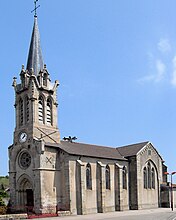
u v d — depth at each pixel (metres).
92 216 45.25
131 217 42.78
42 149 48.06
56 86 54.38
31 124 50.03
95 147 61.56
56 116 53.50
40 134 50.31
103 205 53.50
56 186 48.97
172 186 67.25
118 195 57.88
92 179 53.25
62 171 49.81
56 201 48.47
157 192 66.69
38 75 52.44
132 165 62.25
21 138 51.09
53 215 45.25
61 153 50.34
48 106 52.84
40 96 51.88
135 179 61.44
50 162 48.97
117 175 58.66
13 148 51.94
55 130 52.72
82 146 57.84
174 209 61.22
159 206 66.50
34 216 43.12
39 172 47.34
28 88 51.28
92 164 53.84
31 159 49.09
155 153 67.69
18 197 50.16
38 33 56.16
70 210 48.06
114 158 58.66
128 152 64.38
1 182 96.94
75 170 50.31
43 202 46.66
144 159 64.31
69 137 61.09
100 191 53.91
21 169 50.41
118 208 57.47
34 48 54.47
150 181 65.25
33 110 50.25
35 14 57.12
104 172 55.22
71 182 49.19
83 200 49.75
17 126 52.09
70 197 48.50
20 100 52.75
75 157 50.78
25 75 52.34
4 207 47.28
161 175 68.56
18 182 50.50
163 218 41.25
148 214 48.44
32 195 49.47
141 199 61.62
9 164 52.12
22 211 47.38
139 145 66.31
